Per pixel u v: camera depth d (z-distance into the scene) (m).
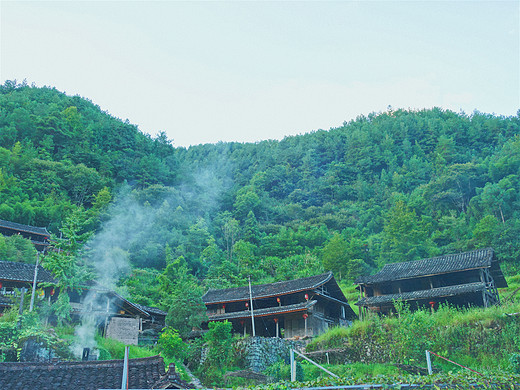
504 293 53.81
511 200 91.31
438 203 100.44
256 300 42.53
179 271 68.31
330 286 43.12
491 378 11.59
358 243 85.94
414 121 172.88
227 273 73.50
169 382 13.30
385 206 119.19
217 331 31.88
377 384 11.56
